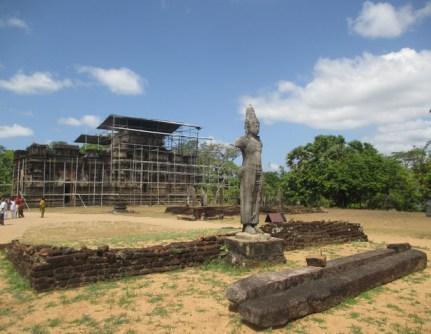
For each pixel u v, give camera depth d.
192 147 65.44
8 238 17.56
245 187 10.80
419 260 10.34
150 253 9.92
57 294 8.14
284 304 6.23
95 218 30.73
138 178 58.41
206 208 31.19
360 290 7.87
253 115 11.00
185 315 6.69
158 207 51.22
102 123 58.41
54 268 8.52
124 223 25.20
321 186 51.50
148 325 6.30
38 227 22.36
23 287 8.62
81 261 8.87
